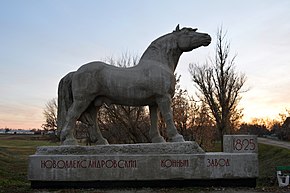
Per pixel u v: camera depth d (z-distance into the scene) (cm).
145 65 846
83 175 792
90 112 884
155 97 841
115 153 804
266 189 787
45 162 800
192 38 873
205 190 757
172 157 795
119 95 838
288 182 1273
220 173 798
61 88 891
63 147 811
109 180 792
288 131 5003
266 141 4609
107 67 853
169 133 839
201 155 799
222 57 2648
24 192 759
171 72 859
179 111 2505
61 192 751
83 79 841
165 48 872
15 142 5503
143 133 2252
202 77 2583
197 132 2662
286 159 2378
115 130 2380
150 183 794
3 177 1510
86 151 807
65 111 883
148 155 795
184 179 793
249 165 806
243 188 787
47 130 3669
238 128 3116
